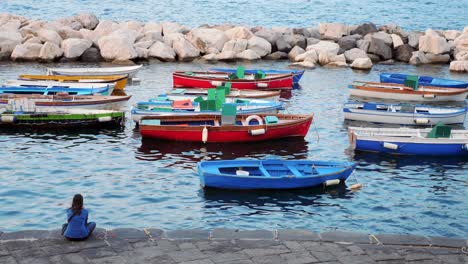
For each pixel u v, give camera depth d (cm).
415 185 2248
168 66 4694
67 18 5547
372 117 3172
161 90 3866
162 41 5109
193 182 2216
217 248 1227
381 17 8844
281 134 2825
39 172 2278
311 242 1260
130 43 4775
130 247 1221
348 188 2194
